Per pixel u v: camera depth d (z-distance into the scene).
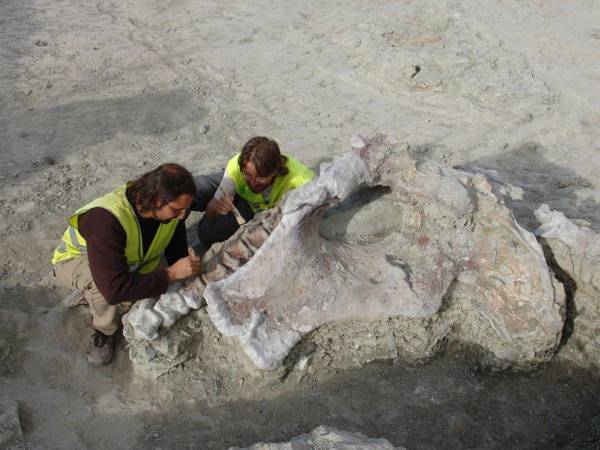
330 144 5.89
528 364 3.46
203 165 5.54
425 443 3.11
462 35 7.29
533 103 6.35
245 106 6.68
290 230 3.20
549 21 7.91
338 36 8.11
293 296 3.28
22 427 3.09
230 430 3.13
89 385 3.36
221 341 3.36
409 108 6.55
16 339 3.62
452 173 3.49
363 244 3.59
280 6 9.52
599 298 3.51
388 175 3.46
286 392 3.35
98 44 8.34
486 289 3.44
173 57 7.91
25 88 7.00
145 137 6.04
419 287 3.38
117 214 2.99
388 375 3.46
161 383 3.30
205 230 4.14
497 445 3.12
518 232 3.38
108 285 2.99
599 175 5.34
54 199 5.01
